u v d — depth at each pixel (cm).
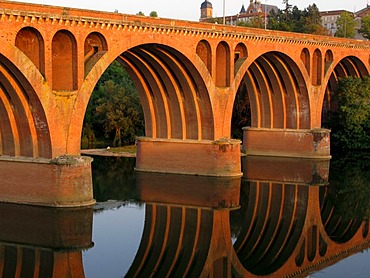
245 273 3122
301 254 3450
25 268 3045
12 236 3541
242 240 3694
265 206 4503
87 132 8462
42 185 4025
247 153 6919
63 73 4050
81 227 3778
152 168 5656
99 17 4128
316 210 4422
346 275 3066
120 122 8194
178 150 5506
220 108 5338
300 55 6241
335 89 7588
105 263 3172
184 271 3120
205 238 3700
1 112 4047
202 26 4991
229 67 5344
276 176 5638
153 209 4344
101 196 4725
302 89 6456
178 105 5400
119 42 4316
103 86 8869
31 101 3897
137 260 3244
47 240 3509
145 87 5469
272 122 6762
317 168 6100
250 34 5478
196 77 5112
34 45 3847
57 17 3825
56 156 4003
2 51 3550
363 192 5025
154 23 4553
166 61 5119
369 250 3528
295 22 10862
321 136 6556
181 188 4994
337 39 6775
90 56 4231
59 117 3981
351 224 4088
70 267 3083
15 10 3566
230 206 4475
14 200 4125
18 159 4078
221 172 5359
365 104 7300
